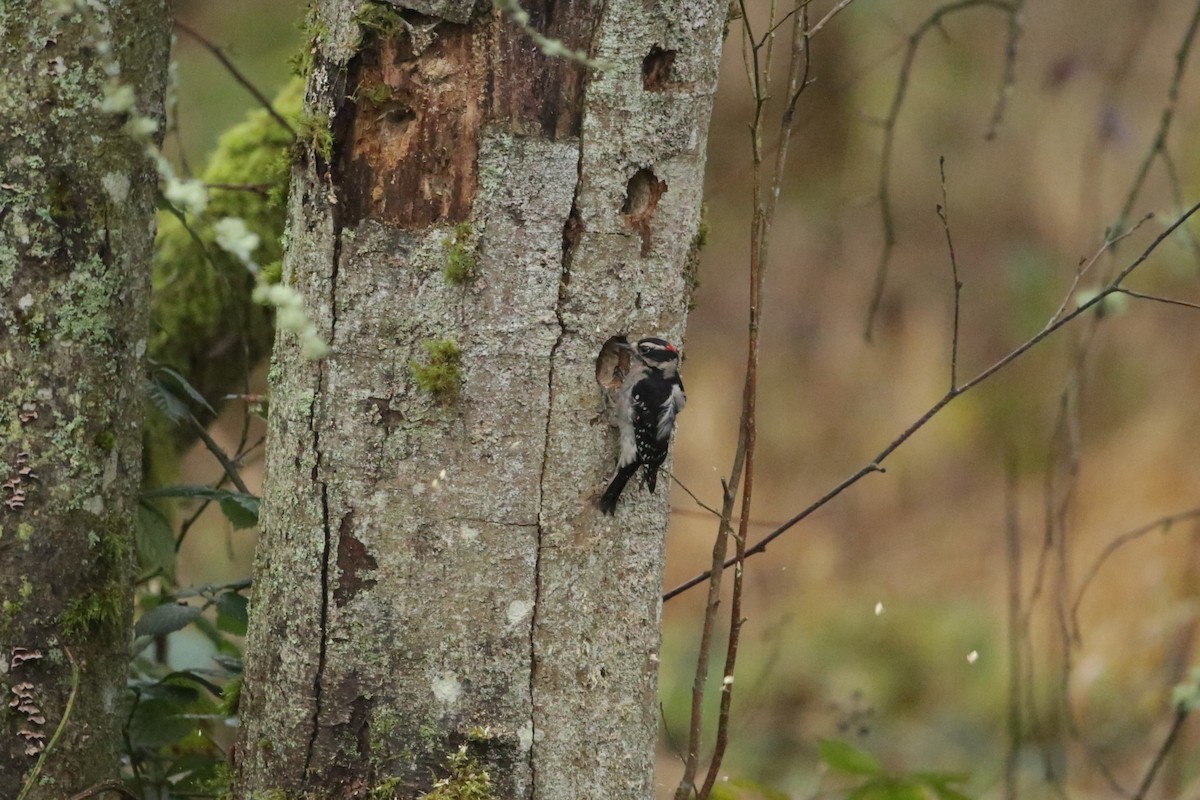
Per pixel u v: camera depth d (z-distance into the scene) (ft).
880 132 83.56
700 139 25.22
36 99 25.08
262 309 40.70
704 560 73.41
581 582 24.70
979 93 83.15
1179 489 67.72
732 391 82.17
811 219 86.58
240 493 30.37
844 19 80.33
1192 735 54.29
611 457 24.81
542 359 24.21
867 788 31.32
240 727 26.04
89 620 26.27
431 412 23.98
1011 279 80.89
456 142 23.77
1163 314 76.48
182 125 69.00
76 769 26.35
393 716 24.29
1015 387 79.15
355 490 24.16
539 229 24.02
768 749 58.03
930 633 66.49
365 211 23.97
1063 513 39.22
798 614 69.51
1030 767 54.19
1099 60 80.02
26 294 25.35
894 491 77.61
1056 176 81.82
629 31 23.99
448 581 24.16
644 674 25.63
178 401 31.07
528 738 24.44
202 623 33.40
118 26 25.72
